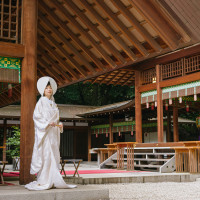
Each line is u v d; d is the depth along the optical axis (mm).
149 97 13117
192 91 11094
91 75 9555
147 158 11047
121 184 7438
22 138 5770
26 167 5629
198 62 11398
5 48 5855
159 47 7766
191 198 5293
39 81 4789
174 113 15656
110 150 12602
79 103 30344
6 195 3955
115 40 8211
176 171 9398
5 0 7777
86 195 4375
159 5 6852
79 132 21375
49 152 4527
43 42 9578
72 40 9195
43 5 8742
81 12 8328
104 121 19938
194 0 6848
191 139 23875
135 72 13797
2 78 5918
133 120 17797
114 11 8039
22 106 5891
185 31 7023
